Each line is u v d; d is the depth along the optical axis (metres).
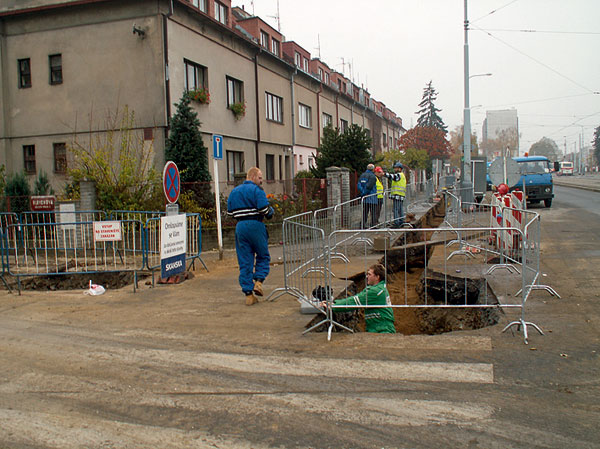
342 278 8.30
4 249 10.12
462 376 4.36
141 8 16.28
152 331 5.98
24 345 5.58
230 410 3.84
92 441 3.44
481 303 7.32
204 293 7.99
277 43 26.72
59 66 17.53
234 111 20.62
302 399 4.00
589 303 6.59
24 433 3.57
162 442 3.40
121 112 16.75
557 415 3.63
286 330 5.85
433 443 3.28
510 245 8.67
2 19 17.81
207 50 18.81
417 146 53.09
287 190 16.31
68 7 16.97
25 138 18.05
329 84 35.12
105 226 8.70
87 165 14.98
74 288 10.12
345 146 21.33
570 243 12.12
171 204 9.05
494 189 13.29
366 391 4.11
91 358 5.10
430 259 9.95
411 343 5.26
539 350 4.94
